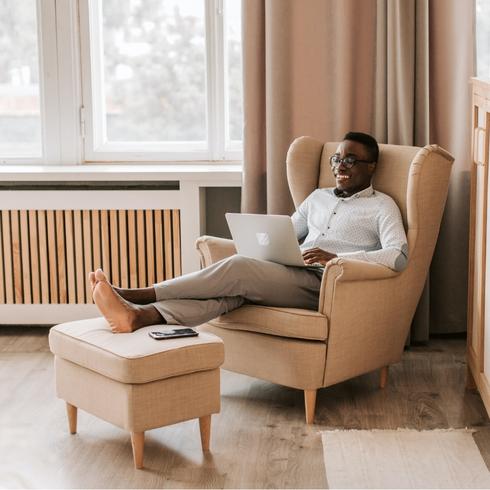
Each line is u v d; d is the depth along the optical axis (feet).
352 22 12.66
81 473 8.66
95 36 13.92
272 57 12.71
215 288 10.22
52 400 10.72
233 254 11.35
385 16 12.51
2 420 10.07
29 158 14.06
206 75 13.78
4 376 11.62
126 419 8.61
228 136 14.05
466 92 12.73
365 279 10.12
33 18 13.98
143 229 13.32
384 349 10.82
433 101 12.75
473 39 12.64
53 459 9.00
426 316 12.96
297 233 11.90
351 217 11.23
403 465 8.78
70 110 13.85
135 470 8.73
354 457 8.98
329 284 9.87
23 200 13.32
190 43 13.98
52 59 13.70
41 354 12.60
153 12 13.96
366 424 9.94
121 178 13.08
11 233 13.50
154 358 8.56
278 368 10.14
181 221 13.20
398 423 9.95
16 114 14.21
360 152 11.27
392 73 12.51
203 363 8.91
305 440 9.49
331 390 11.16
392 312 10.74
